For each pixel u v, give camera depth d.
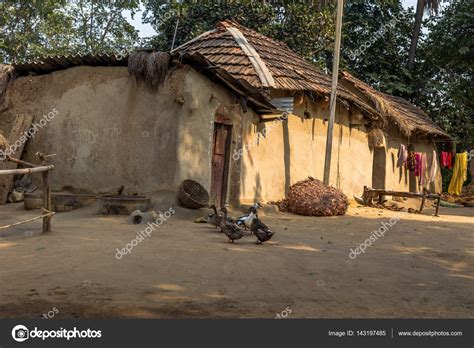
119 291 4.94
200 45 16.41
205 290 5.15
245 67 14.44
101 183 12.10
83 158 12.38
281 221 11.86
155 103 11.66
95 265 5.96
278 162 14.80
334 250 8.09
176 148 11.28
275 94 14.59
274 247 7.98
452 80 30.05
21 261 6.05
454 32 28.08
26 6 24.88
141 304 4.57
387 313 4.74
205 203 11.30
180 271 5.89
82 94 12.61
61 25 26.44
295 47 24.20
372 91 21.39
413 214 16.08
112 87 12.23
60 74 13.12
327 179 15.35
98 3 27.83
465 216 16.77
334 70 15.22
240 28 17.30
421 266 7.15
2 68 13.98
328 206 13.59
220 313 4.43
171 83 11.38
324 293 5.32
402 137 22.72
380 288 5.68
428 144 25.66
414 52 29.69
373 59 29.56
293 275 6.06
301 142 15.82
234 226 8.23
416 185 24.45
